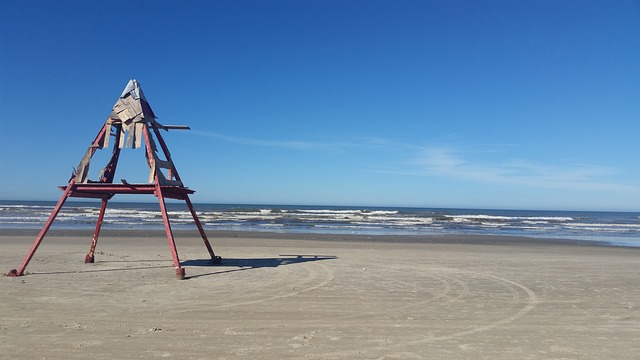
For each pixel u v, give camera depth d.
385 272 12.50
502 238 29.36
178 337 6.09
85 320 6.91
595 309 8.36
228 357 5.31
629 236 35.62
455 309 8.18
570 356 5.58
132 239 21.67
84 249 16.78
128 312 7.46
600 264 15.48
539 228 44.16
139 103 11.66
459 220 54.91
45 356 5.23
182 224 37.41
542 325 7.12
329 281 10.80
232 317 7.25
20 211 51.00
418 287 10.32
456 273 12.61
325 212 66.44
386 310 7.96
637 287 10.88
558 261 16.17
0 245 17.86
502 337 6.40
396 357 5.43
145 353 5.40
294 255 16.39
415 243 23.50
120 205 105.38
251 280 10.73
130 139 11.47
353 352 5.59
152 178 11.17
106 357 5.23
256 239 23.78
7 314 7.19
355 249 19.22
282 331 6.48
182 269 10.71
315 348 5.72
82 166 11.54
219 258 13.61
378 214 63.38
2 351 5.39
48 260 13.50
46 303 8.00
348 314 7.60
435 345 5.95
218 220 43.78
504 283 11.09
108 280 10.38
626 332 6.76
